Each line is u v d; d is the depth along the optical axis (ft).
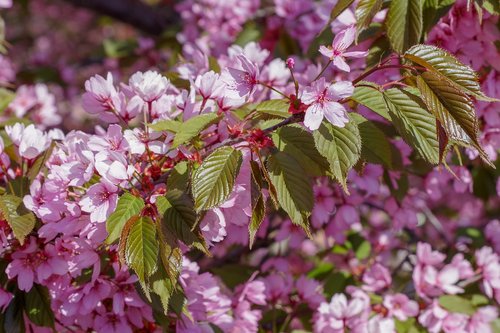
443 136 3.36
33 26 10.82
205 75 3.60
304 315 4.41
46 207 3.52
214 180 3.34
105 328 3.65
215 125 3.57
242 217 3.51
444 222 6.52
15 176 3.85
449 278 4.26
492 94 4.03
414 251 4.91
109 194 3.44
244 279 4.56
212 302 3.83
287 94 3.97
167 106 3.70
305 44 4.88
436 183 4.47
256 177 3.36
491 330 4.31
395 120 3.43
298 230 4.49
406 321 4.23
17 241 3.61
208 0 5.50
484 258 4.43
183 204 3.38
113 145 3.51
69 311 3.59
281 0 5.00
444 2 3.84
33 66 7.23
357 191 4.61
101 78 3.69
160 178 3.53
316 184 4.20
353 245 4.74
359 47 3.96
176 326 3.72
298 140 3.46
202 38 5.30
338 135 3.37
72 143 3.68
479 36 3.96
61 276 3.64
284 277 4.51
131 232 3.32
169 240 3.35
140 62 6.42
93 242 3.53
